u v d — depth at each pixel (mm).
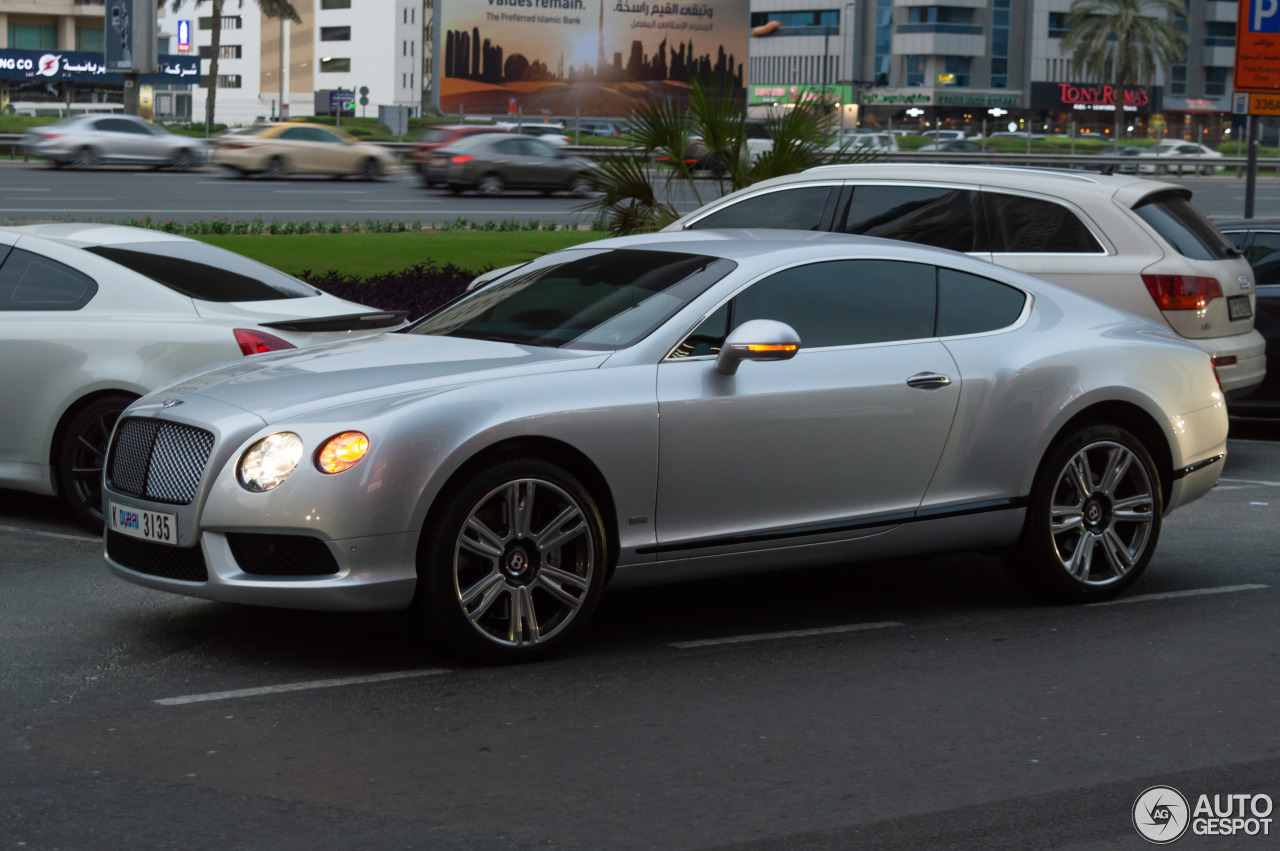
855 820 4570
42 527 9039
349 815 4555
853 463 6746
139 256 9062
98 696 5738
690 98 16359
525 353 6426
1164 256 10625
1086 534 7426
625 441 6207
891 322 6996
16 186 37812
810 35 131125
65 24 110125
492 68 97375
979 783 4914
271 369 6488
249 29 159250
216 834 4383
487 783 4852
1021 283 7492
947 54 121500
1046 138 84500
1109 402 7445
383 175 47219
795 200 11781
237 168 45219
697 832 4457
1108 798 4801
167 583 6098
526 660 6238
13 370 8609
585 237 27984
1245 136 118750
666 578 6484
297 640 6555
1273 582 8023
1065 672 6258
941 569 8281
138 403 6488
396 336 7078
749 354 6250
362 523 5746
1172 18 125750
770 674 6176
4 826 4422
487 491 5977
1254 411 13844
